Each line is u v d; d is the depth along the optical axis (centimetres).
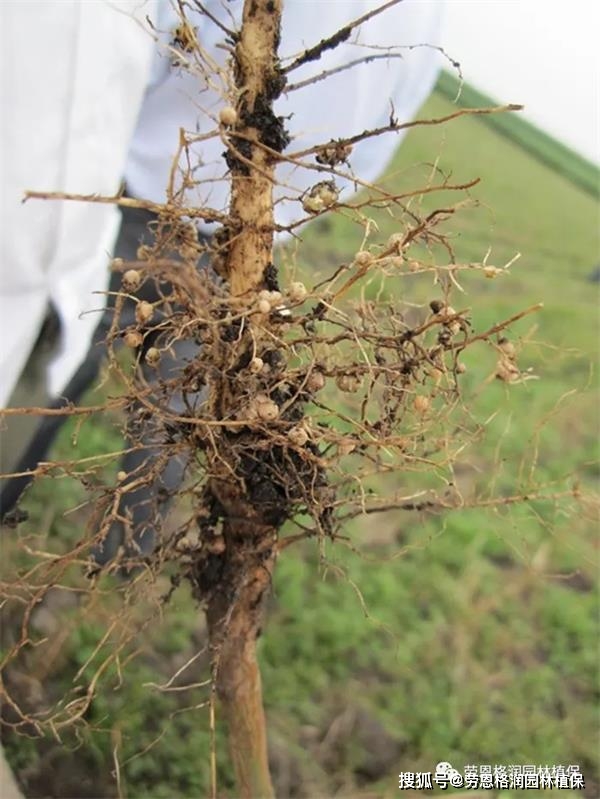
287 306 19
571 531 49
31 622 36
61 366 26
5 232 22
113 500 21
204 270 20
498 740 38
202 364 19
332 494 21
